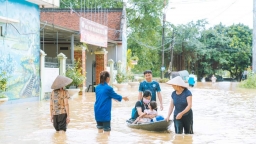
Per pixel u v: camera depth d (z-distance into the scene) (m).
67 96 9.75
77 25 33.50
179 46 63.47
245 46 66.00
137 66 53.03
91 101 19.84
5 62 16.84
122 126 11.18
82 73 25.81
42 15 34.50
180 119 9.73
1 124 11.54
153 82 11.30
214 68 66.81
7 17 16.53
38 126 11.16
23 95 18.53
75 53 25.92
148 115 10.87
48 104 17.84
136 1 49.31
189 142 8.85
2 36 16.58
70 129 10.58
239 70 68.06
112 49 35.47
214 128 11.05
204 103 19.12
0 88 15.38
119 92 27.67
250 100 21.11
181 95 9.51
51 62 21.53
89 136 9.38
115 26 36.25
